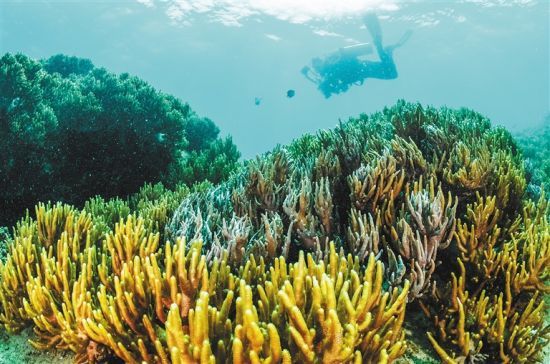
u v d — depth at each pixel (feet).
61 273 8.55
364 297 6.09
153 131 30.81
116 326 6.97
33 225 11.86
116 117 29.07
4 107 23.31
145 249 8.95
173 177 29.91
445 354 8.09
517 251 9.49
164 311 7.47
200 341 5.74
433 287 9.02
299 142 25.36
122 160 29.30
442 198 10.04
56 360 8.33
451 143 15.43
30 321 9.25
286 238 9.91
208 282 7.50
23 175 23.71
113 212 15.84
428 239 9.11
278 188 12.88
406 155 13.48
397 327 6.98
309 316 6.27
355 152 14.70
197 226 10.96
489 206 10.17
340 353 5.81
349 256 8.11
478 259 9.87
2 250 13.78
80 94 28.53
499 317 8.18
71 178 26.91
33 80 25.98
